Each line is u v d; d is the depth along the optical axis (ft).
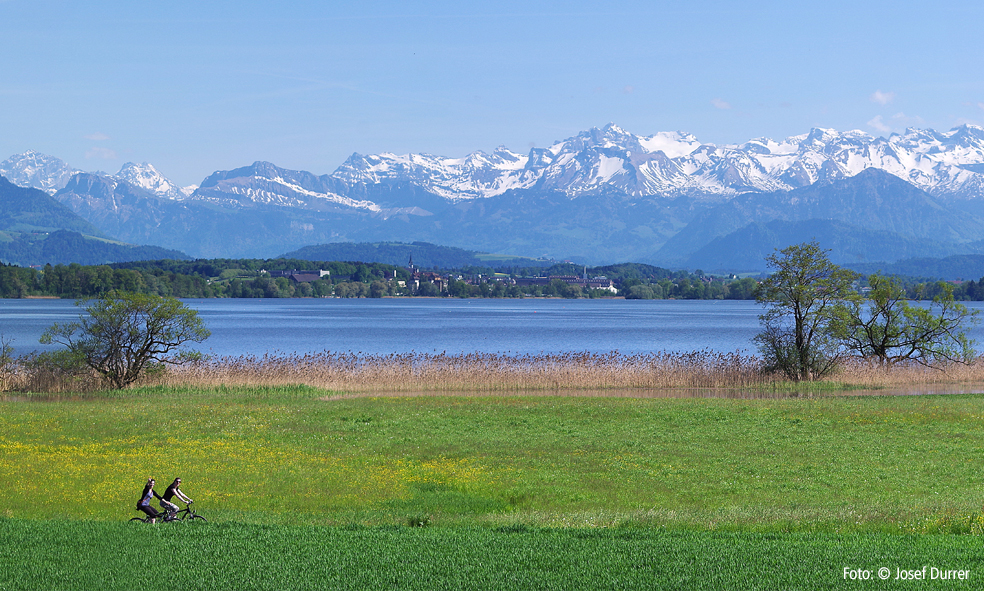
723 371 198.80
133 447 113.19
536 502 84.17
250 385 184.14
